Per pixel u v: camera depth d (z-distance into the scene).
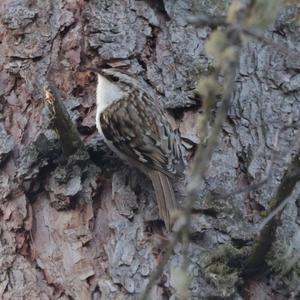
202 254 6.11
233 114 6.70
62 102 6.20
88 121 6.86
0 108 6.76
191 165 6.58
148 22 6.95
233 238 6.20
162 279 6.09
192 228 6.20
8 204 6.48
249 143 6.63
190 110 6.83
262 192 6.38
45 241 6.41
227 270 6.04
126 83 6.82
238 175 6.55
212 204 6.30
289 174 5.39
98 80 6.83
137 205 6.43
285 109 6.76
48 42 6.88
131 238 6.29
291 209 6.38
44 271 6.31
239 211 6.33
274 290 6.16
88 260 6.31
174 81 6.84
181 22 6.94
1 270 6.30
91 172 6.50
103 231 6.42
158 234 6.33
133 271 6.18
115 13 6.93
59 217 6.45
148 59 6.93
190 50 6.87
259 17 3.73
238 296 6.07
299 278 6.12
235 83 6.79
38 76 6.80
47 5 6.93
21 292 6.24
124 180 6.53
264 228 5.64
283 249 6.05
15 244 6.39
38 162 6.46
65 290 6.23
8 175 6.54
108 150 6.80
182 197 6.62
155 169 6.65
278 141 6.62
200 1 6.93
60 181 6.41
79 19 6.91
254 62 6.90
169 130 6.76
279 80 6.85
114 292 6.15
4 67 6.86
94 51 6.88
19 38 6.89
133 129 6.71
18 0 6.96
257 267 6.08
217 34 3.65
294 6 6.90
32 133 6.63
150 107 6.77
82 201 6.45
